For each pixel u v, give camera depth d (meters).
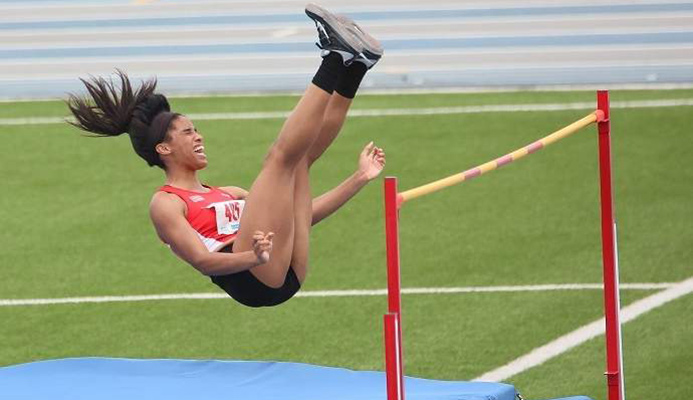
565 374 15.06
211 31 33.25
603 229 12.62
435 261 19.20
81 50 33.06
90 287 18.70
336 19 10.14
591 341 15.95
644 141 24.52
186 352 16.23
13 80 31.77
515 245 19.67
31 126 27.62
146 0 34.47
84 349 16.41
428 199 21.97
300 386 12.89
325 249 19.92
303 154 10.34
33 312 17.80
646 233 19.89
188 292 18.39
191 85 30.86
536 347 15.88
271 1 34.03
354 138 25.69
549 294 17.62
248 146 25.44
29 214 22.05
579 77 29.95
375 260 19.38
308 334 16.67
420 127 26.22
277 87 30.52
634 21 31.98
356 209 21.69
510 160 11.54
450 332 16.50
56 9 34.53
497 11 32.78
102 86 11.09
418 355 15.81
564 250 19.34
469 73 30.50
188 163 10.93
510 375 15.11
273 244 10.45
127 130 11.06
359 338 16.47
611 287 12.63
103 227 21.27
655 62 30.41
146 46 32.97
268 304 10.84
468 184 22.62
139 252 20.08
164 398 12.49
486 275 18.53
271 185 10.34
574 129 12.27
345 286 18.36
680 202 21.22
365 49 10.17
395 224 9.53
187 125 10.93
